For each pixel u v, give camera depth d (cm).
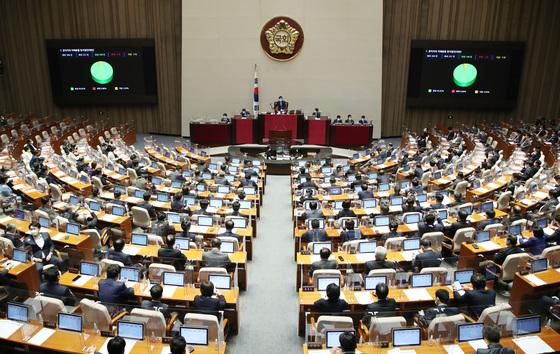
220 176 1725
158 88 2898
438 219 1174
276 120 2561
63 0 2791
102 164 1889
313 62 2788
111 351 587
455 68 2748
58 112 2969
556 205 1270
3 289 772
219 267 920
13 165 1734
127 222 1228
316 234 1105
